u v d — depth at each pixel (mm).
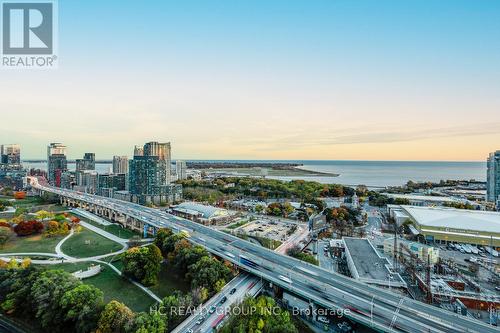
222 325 100938
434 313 101188
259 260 150000
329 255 177000
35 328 106062
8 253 177125
